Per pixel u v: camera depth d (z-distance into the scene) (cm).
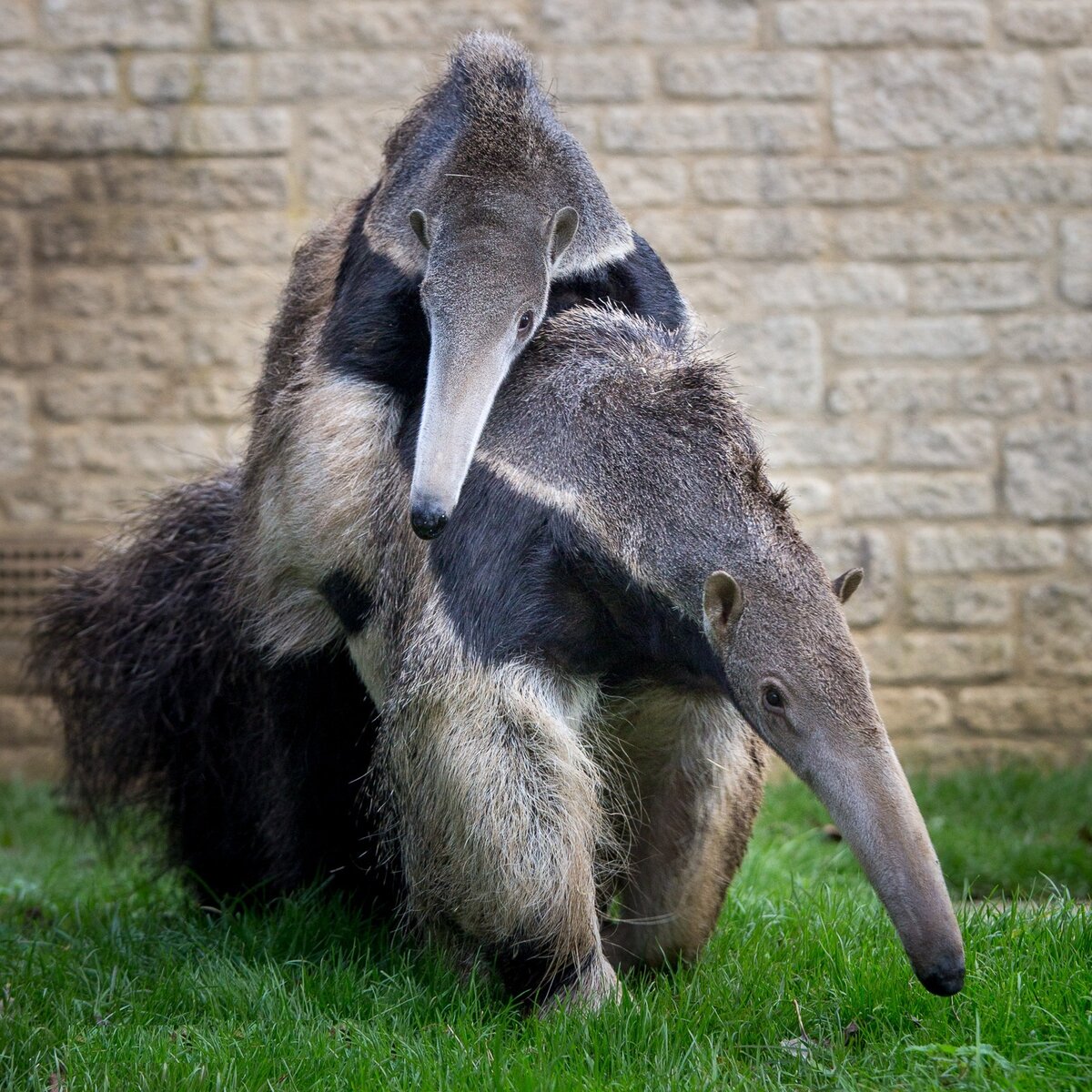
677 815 1194
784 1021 1031
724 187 2533
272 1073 986
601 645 1084
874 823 882
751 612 978
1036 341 2545
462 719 1054
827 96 2531
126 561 1534
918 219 2539
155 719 1499
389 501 1158
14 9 2531
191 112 2538
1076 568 2547
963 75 2533
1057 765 2494
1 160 2541
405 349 1195
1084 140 2539
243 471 1359
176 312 2553
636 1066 963
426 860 1090
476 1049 993
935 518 2541
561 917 1052
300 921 1309
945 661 2538
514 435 1098
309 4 2525
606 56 2523
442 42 2525
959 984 848
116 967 1222
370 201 1305
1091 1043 919
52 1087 977
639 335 1162
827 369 2541
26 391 2553
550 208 1200
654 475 1049
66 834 2069
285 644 1270
